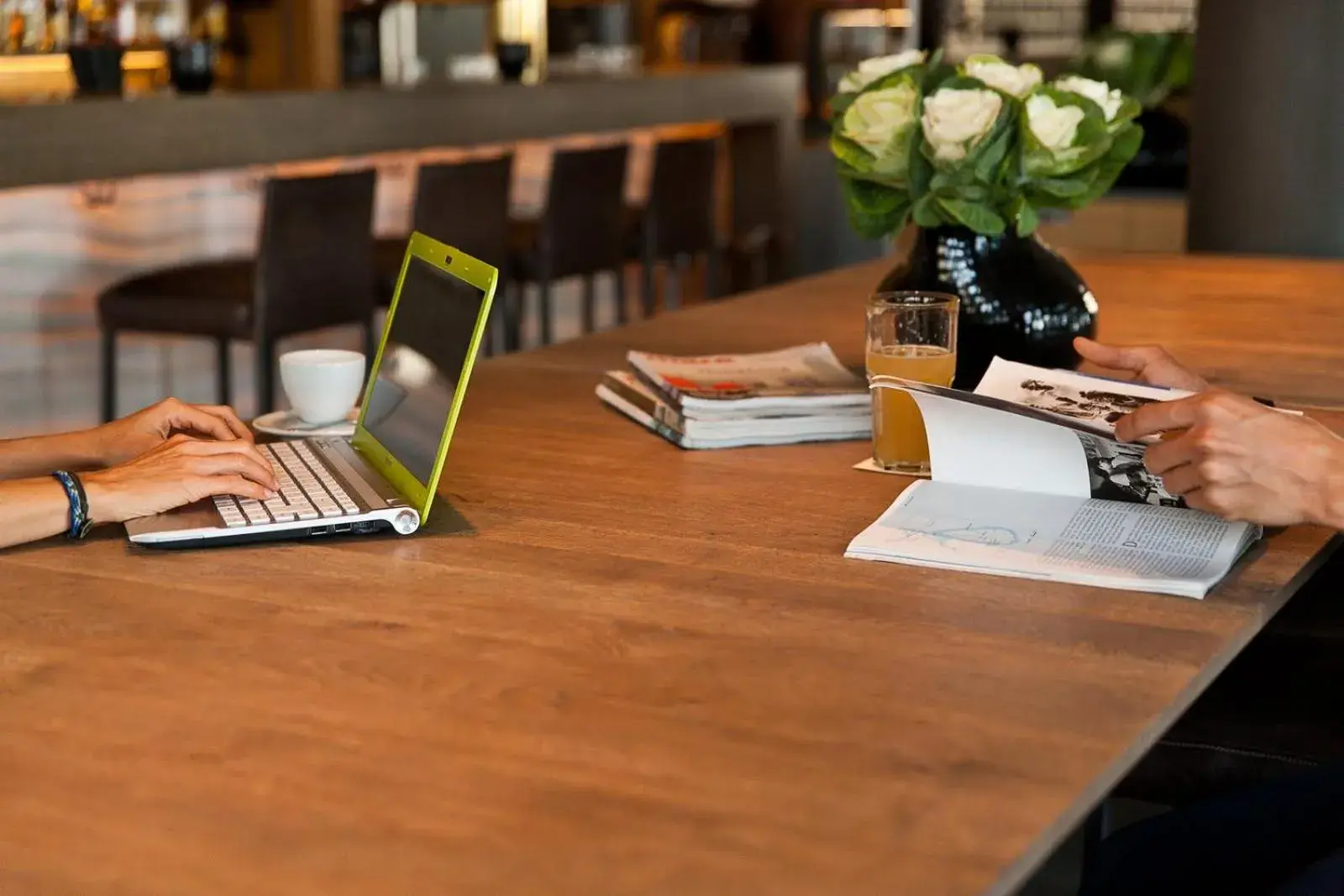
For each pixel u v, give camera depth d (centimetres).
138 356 421
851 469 168
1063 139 178
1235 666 181
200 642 118
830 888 83
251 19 535
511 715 105
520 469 168
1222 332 241
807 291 283
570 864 86
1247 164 376
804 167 635
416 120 439
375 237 442
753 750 99
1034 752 99
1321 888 119
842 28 714
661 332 245
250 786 95
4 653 116
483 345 445
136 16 458
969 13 633
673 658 114
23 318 390
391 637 119
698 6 722
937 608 125
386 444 161
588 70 624
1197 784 172
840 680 110
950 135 177
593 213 450
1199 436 134
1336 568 202
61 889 83
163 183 420
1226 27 374
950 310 167
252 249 450
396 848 87
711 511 152
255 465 150
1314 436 133
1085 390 165
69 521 141
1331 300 270
